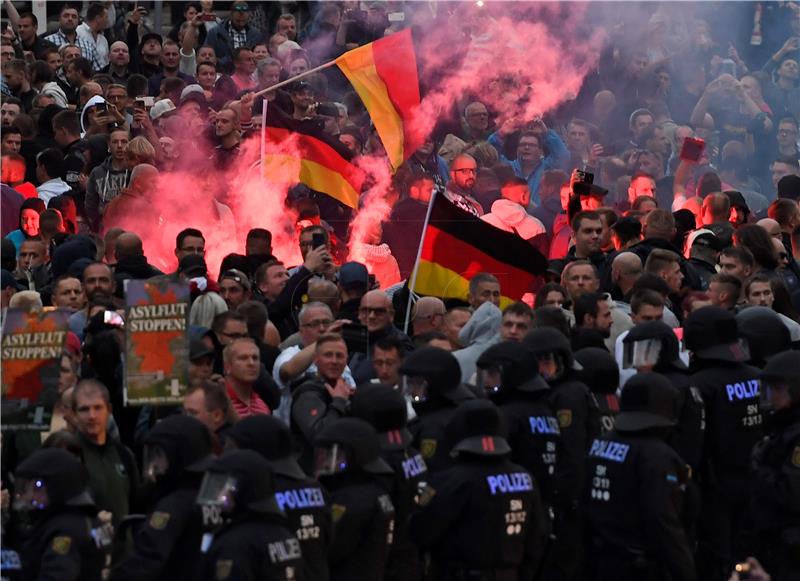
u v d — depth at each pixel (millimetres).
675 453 25797
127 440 29031
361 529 24344
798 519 27141
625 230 36562
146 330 26359
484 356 27172
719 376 28625
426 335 29359
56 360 26047
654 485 25359
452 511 24969
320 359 28016
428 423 26500
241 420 23656
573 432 27203
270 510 22438
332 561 24344
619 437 25938
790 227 40375
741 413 28562
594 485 26156
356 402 25406
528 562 25766
